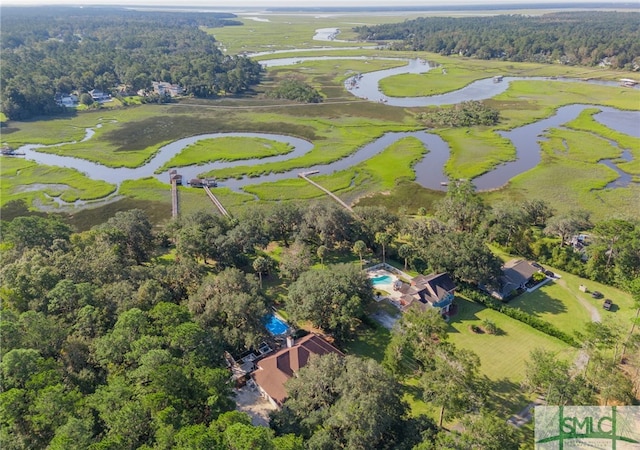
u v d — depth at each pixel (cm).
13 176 16888
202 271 9694
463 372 6388
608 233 10081
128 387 5809
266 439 4753
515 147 18688
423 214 13500
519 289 9988
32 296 7912
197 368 6247
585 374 7006
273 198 14938
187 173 17125
